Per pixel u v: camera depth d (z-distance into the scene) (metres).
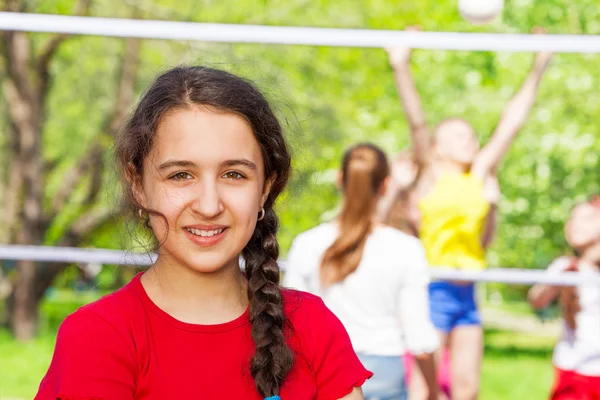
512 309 21.42
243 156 2.06
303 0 13.85
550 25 13.79
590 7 13.84
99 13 13.33
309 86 14.07
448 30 13.79
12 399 8.00
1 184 14.85
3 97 13.86
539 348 13.72
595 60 13.98
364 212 4.23
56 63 14.51
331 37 4.26
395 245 4.24
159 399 1.99
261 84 2.59
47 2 13.12
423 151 5.87
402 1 13.97
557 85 13.98
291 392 2.09
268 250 2.20
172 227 2.04
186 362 2.01
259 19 13.66
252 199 2.07
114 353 1.98
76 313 2.05
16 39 12.92
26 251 5.45
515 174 14.45
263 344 2.02
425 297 4.25
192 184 2.04
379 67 14.37
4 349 11.62
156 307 2.05
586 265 6.04
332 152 13.72
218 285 2.08
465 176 5.69
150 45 13.39
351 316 4.22
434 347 4.23
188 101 2.06
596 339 5.52
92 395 1.95
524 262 15.30
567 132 13.95
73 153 14.86
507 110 5.85
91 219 13.47
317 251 4.27
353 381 2.15
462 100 14.20
